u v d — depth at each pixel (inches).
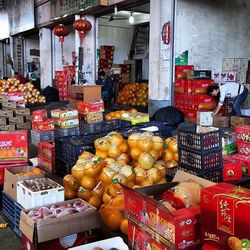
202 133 115.7
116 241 82.7
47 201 114.0
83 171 131.9
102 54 628.1
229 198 72.1
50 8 550.9
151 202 81.4
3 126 290.4
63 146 174.1
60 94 550.3
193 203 88.7
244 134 136.0
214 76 391.2
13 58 749.9
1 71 882.1
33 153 230.1
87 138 180.2
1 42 866.8
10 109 300.5
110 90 487.8
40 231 95.4
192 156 119.5
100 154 143.4
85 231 103.6
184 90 338.3
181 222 76.5
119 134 155.7
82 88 386.0
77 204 111.7
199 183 97.2
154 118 304.3
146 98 481.4
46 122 246.5
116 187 117.9
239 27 405.4
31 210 107.0
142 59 647.8
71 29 611.8
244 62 407.8
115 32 689.0
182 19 361.4
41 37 603.2
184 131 121.6
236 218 70.6
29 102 461.4
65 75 534.0
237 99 315.3
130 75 629.6
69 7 487.8
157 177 124.5
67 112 251.4
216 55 391.9
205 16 377.1
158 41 343.3
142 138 137.4
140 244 87.4
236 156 135.8
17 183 123.8
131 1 394.9
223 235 73.4
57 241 99.7
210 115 180.5
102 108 268.5
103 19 671.1
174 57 353.4
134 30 696.4
